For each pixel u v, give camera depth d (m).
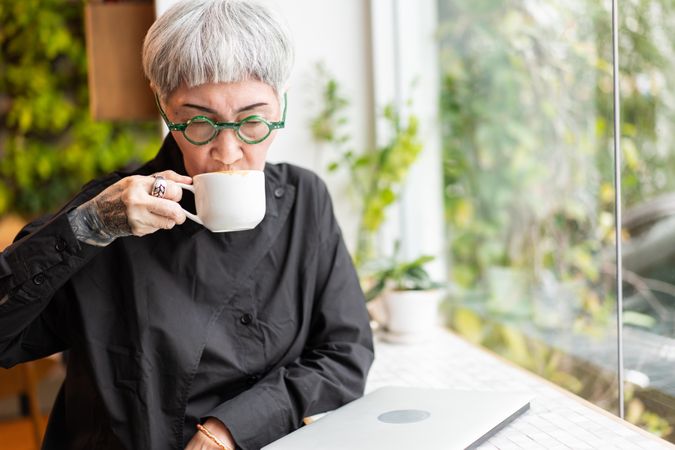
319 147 2.13
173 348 1.14
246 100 1.04
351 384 1.23
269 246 1.23
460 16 2.01
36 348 1.19
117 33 1.96
